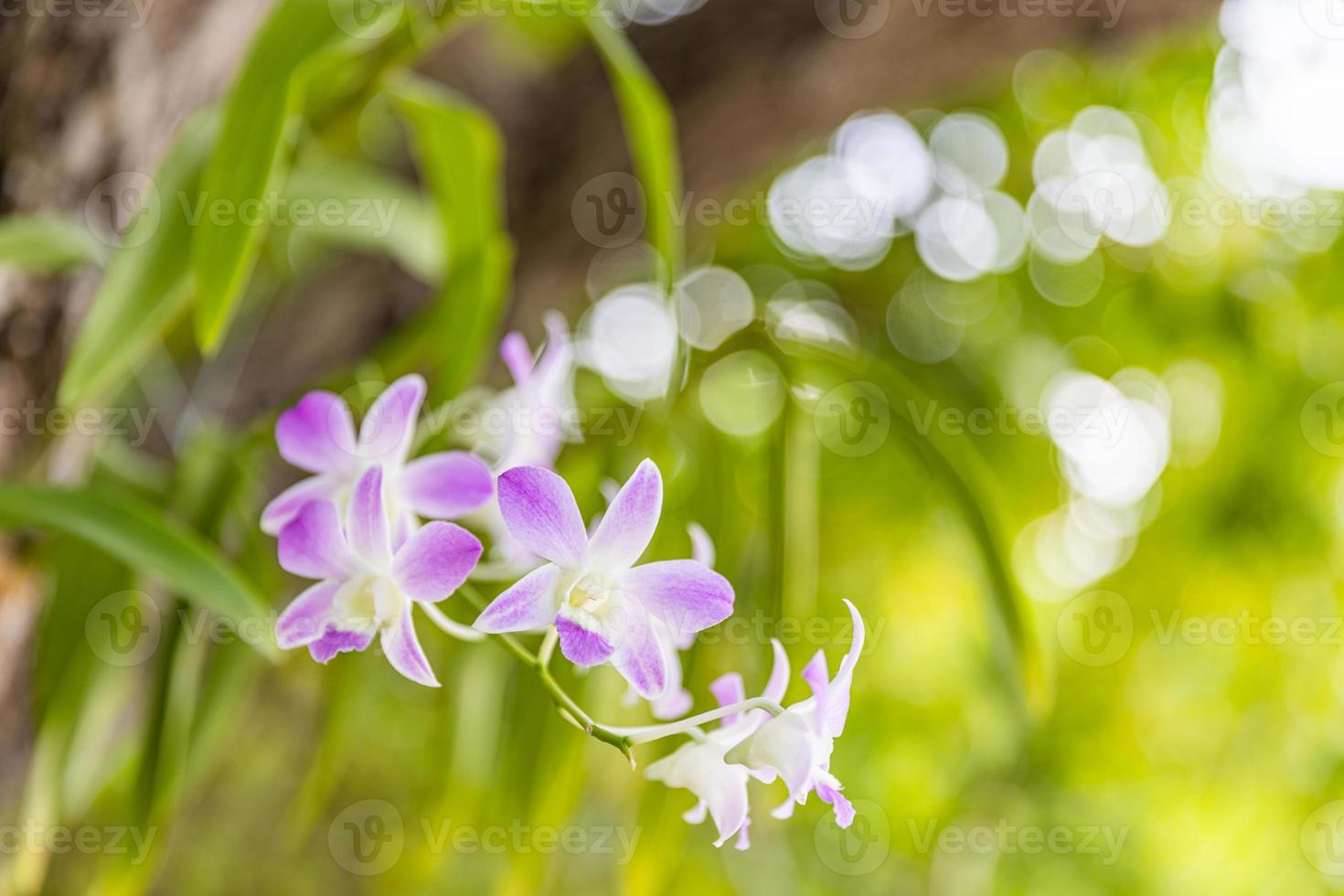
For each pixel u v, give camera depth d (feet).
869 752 8.84
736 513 3.25
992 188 8.16
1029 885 8.94
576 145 4.39
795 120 4.34
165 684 2.85
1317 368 8.08
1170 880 9.06
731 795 2.40
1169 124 7.92
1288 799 8.58
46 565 2.93
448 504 2.45
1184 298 8.00
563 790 2.96
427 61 4.35
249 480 2.96
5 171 2.81
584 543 2.34
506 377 4.49
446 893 7.91
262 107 2.67
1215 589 8.43
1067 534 9.12
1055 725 8.51
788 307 5.89
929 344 7.79
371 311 4.31
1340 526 8.36
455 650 3.30
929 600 8.68
